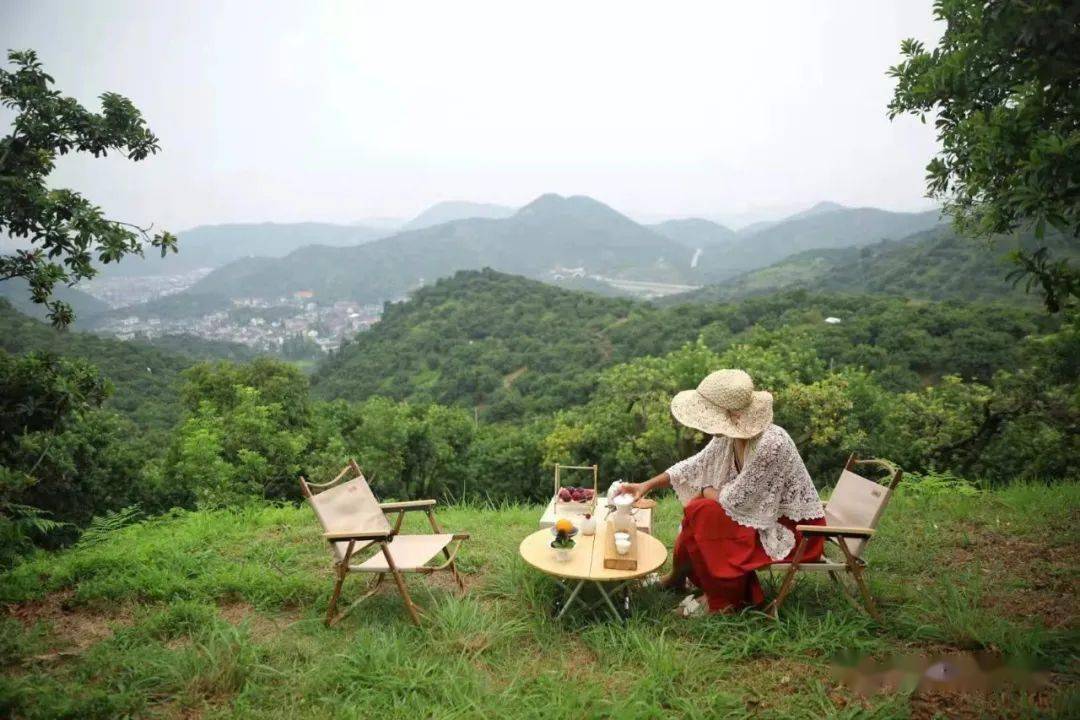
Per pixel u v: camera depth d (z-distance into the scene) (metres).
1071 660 3.29
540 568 3.92
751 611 3.93
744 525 3.95
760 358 20.00
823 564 3.87
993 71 4.71
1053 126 3.96
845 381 17.58
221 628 3.89
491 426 32.28
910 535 5.55
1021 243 4.71
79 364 7.89
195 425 22.19
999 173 4.53
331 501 4.35
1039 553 4.99
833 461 17.84
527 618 4.09
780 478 3.96
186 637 3.97
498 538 5.89
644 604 4.16
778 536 4.01
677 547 4.28
